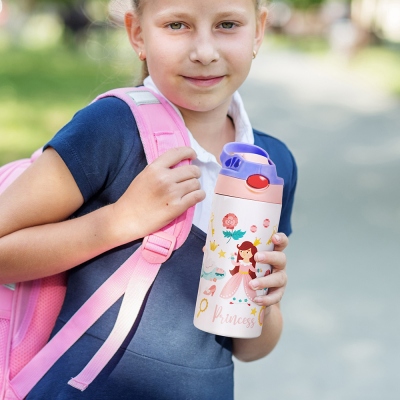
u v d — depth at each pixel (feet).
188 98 6.93
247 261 6.35
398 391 14.60
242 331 6.40
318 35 139.64
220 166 7.07
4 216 6.59
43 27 127.13
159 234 6.65
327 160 35.94
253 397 14.02
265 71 78.02
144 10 6.98
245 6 6.91
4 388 6.79
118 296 6.66
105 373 6.62
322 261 21.49
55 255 6.61
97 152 6.64
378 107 54.60
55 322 7.01
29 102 47.32
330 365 15.47
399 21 135.23
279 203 6.47
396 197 29.30
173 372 6.76
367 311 18.08
